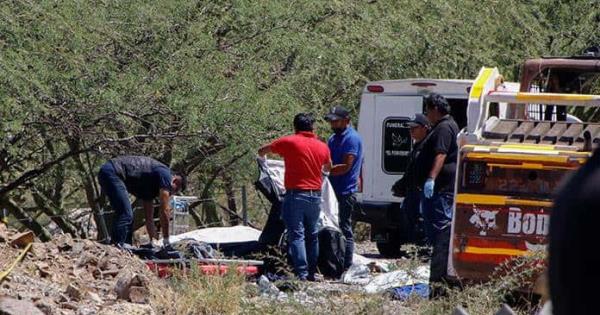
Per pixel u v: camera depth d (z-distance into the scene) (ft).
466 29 244.01
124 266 110.63
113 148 187.62
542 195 104.06
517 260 101.76
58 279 103.45
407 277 105.50
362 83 231.50
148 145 188.65
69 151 196.44
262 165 139.74
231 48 200.44
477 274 105.60
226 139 187.73
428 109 125.70
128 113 179.93
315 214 132.77
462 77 249.14
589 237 21.18
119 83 175.42
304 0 207.21
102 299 100.01
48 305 90.27
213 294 98.37
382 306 92.48
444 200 123.03
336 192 145.28
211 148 207.72
